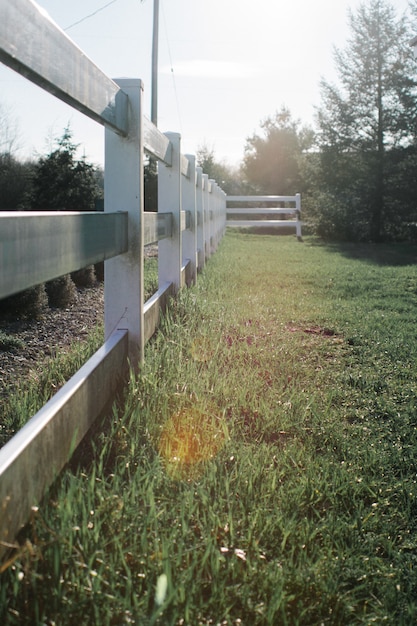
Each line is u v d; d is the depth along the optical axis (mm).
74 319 6312
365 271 10781
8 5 1767
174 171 6027
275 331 5508
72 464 2646
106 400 3057
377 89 26672
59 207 16875
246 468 2648
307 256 14516
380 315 6531
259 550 2076
